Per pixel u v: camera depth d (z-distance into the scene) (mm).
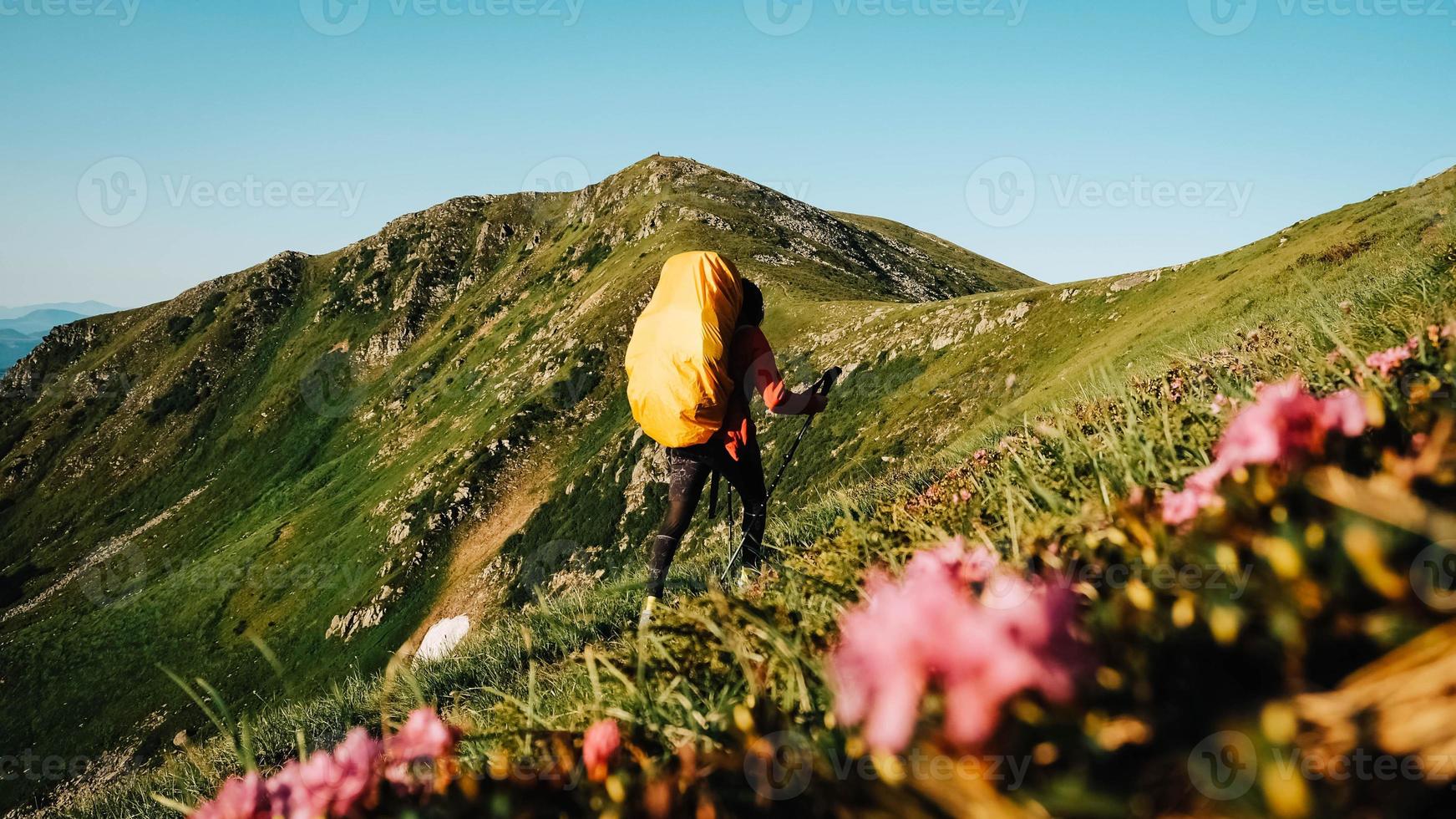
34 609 132500
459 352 161000
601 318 131500
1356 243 44312
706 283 4574
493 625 6578
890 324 97750
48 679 104000
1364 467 894
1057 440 2270
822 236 170250
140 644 105250
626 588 2314
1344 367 1966
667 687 1691
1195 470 1514
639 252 151375
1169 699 702
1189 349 4285
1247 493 894
